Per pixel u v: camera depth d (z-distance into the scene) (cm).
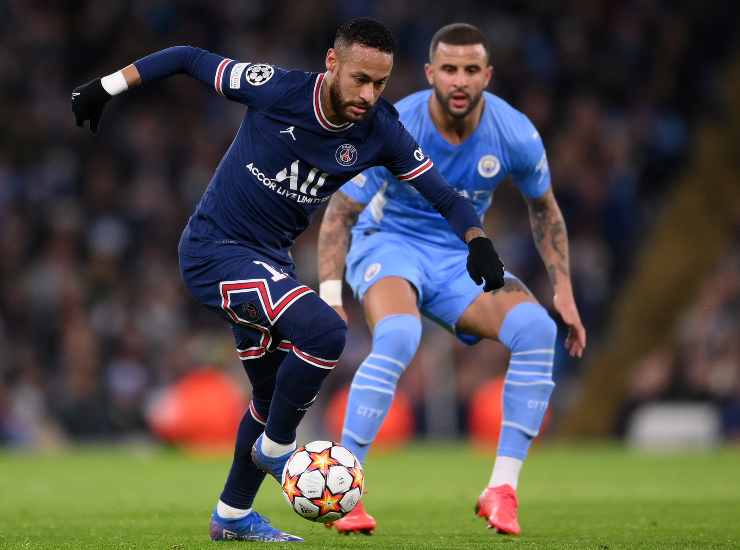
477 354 5316
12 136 6012
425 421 5203
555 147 6306
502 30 6675
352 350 5322
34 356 5075
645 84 6669
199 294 1669
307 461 1612
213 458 4006
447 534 1861
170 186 6019
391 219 2108
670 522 2050
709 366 4959
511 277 2070
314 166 1639
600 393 5734
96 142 6069
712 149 6569
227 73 1653
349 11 6712
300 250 5688
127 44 6412
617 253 6000
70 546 1648
